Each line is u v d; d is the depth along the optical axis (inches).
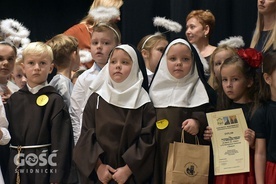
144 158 123.7
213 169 125.3
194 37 171.2
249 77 124.1
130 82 128.2
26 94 135.4
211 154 125.6
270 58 120.5
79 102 139.6
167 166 123.1
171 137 124.5
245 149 121.0
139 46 158.9
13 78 160.9
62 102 134.8
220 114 123.7
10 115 134.9
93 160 124.0
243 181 120.6
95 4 182.9
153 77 131.1
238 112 122.6
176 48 127.1
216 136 123.3
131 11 209.5
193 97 127.4
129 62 128.0
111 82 129.3
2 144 131.5
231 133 122.6
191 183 121.9
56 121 132.3
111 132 125.8
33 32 235.9
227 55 135.7
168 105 126.3
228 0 200.1
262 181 119.0
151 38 152.4
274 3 142.3
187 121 124.0
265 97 121.9
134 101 126.3
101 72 131.8
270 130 120.0
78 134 137.0
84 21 188.1
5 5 235.5
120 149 124.9
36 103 134.1
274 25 140.3
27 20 235.9
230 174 121.6
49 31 237.1
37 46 136.1
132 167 123.2
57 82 145.7
